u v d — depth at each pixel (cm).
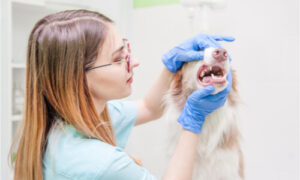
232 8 158
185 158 95
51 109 92
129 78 100
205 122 116
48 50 84
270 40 146
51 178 85
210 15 161
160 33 200
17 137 93
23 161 90
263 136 155
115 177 80
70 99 83
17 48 223
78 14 91
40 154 86
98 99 98
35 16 230
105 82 91
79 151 83
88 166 80
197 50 111
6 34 182
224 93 101
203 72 107
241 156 127
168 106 122
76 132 89
